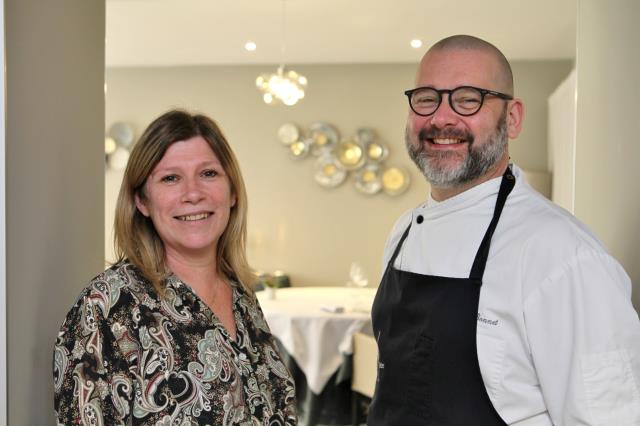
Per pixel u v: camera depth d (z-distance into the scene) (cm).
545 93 650
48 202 156
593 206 217
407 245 172
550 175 623
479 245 154
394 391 162
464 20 509
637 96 176
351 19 510
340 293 541
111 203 684
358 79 672
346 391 430
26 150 143
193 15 503
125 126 688
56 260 161
